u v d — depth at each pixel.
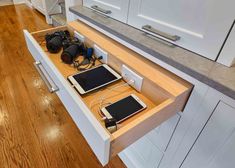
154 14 0.79
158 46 0.76
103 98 0.75
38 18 3.51
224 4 0.55
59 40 1.02
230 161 0.67
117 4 0.97
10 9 3.93
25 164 1.23
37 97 1.75
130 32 0.88
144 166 1.16
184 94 0.66
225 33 0.58
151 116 0.58
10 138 1.38
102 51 0.92
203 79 0.60
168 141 0.90
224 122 0.63
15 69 2.10
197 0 0.61
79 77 0.83
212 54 0.64
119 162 1.31
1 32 2.90
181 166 0.90
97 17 1.08
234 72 0.61
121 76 0.85
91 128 0.54
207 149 0.73
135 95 0.76
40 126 1.49
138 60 0.81
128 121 0.65
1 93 1.78
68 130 1.47
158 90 0.69
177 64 0.66
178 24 0.71
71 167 1.24
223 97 0.60
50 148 1.34
